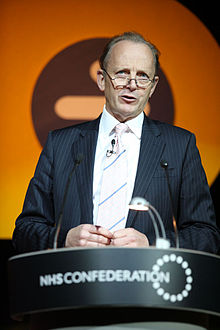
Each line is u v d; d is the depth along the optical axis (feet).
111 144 20.61
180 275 14.08
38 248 18.63
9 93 33.53
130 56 20.13
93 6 34.68
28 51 34.01
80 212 19.45
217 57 34.04
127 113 20.38
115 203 19.54
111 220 19.31
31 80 33.73
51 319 14.35
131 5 34.68
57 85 33.78
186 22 34.47
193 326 14.52
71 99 33.60
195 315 14.58
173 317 14.11
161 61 34.01
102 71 21.25
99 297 13.57
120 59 20.22
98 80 21.79
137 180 19.70
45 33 34.27
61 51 34.09
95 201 19.92
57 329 14.24
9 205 32.53
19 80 33.71
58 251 14.12
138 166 20.02
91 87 33.78
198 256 14.48
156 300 13.67
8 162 32.91
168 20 34.53
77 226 17.90
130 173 20.29
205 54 34.06
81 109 33.58
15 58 33.88
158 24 34.53
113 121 20.98
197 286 14.28
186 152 20.71
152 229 19.25
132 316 13.85
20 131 33.22
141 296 13.60
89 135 21.12
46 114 33.45
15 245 19.77
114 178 19.92
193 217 19.75
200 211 19.90
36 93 33.63
